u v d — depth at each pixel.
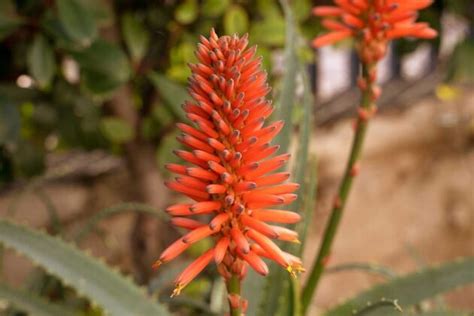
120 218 1.64
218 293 1.02
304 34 1.21
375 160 1.97
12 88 1.10
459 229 1.95
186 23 1.19
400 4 0.74
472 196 1.97
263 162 0.60
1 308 0.97
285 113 0.85
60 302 1.14
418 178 1.98
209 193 0.59
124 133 1.22
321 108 1.92
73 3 0.95
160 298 1.00
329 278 1.88
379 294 0.86
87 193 1.66
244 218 0.60
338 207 0.82
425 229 1.96
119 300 0.81
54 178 1.65
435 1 1.27
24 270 1.59
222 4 1.11
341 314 0.86
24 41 1.09
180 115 1.08
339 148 1.92
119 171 1.70
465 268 0.86
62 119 1.26
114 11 1.15
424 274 0.86
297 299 0.80
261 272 0.59
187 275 0.59
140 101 1.29
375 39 0.76
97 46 1.01
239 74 0.58
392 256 1.93
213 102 0.59
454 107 2.04
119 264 1.60
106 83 1.04
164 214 1.03
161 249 1.34
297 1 1.15
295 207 0.82
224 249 0.59
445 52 1.96
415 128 2.01
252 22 1.20
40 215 1.61
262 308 0.83
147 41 1.19
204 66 0.59
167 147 1.14
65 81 1.21
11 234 0.79
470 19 1.29
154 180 1.30
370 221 1.93
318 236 1.87
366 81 0.78
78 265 0.81
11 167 1.24
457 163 2.00
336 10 0.78
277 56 1.43
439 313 0.84
